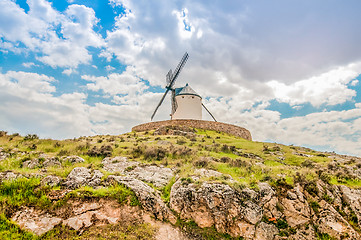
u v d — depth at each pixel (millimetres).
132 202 13492
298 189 15398
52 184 13914
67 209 11992
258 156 29375
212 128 54656
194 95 65312
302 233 13469
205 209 14008
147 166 20734
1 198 11703
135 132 53688
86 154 24641
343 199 15719
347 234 13406
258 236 13055
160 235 12320
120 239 11359
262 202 14445
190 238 12734
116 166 21109
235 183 15062
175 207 14359
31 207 11594
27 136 30906
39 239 10352
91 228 11633
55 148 26625
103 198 13141
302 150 37062
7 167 18000
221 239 12828
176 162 22594
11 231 10164
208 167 19984
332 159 28656
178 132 43750
